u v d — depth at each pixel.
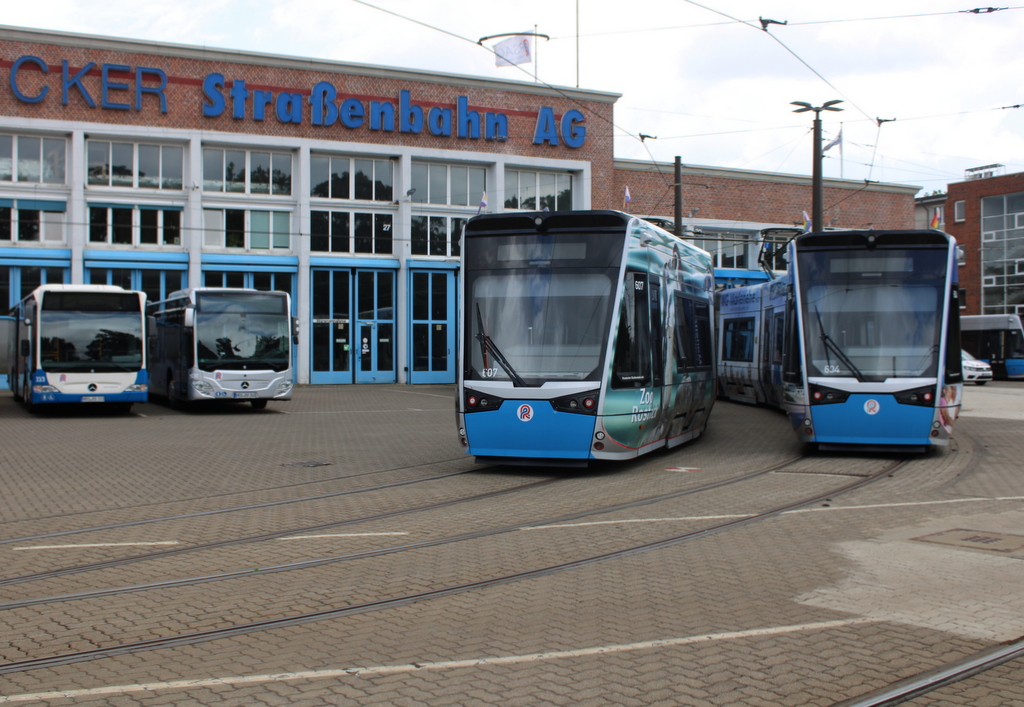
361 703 4.60
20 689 4.84
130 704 4.61
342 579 7.14
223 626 5.94
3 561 7.83
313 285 35.47
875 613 6.10
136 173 33.00
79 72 31.67
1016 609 6.19
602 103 39.00
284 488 11.80
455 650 5.41
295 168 35.03
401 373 36.53
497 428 12.61
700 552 7.93
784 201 44.19
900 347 13.96
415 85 36.09
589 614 6.13
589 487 11.66
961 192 58.44
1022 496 10.80
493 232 13.03
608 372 12.40
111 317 23.52
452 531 8.96
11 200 31.61
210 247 33.94
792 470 13.03
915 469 13.01
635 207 40.72
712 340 18.27
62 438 18.12
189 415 23.97
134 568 7.57
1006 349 44.44
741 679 4.90
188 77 33.03
